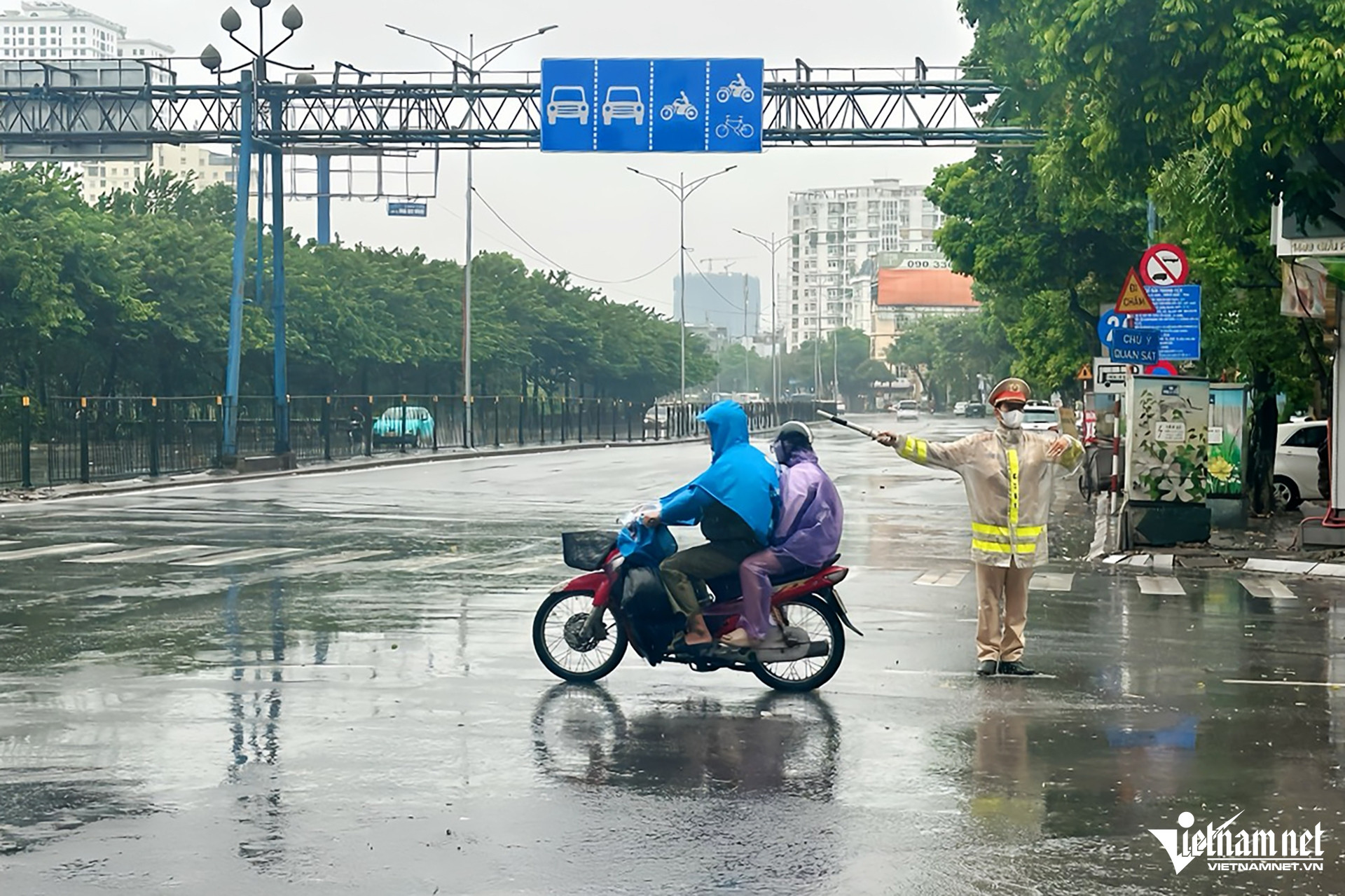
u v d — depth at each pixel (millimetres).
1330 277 25344
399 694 12039
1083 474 42312
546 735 10602
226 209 101188
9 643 14375
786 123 46906
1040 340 59750
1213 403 30828
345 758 9852
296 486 42406
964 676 13078
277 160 51219
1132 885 7461
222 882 7340
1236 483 30766
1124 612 17688
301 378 79125
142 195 88688
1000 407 13188
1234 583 21047
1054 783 9383
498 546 24391
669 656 12242
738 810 8711
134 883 7316
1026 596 13250
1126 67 19547
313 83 48781
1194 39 18672
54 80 49781
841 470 54188
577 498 37031
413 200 64438
